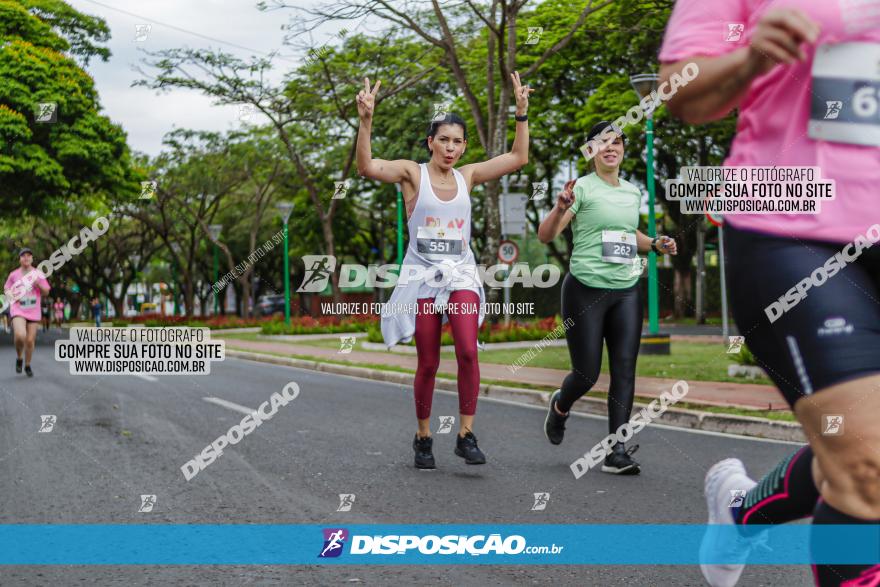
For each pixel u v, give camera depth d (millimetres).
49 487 5168
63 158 27359
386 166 5230
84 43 29234
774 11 1610
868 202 1672
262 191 37406
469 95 17375
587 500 4684
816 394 1651
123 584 3383
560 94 26312
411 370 13055
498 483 5172
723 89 1720
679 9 1771
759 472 5402
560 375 11469
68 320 64312
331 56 22469
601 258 5312
